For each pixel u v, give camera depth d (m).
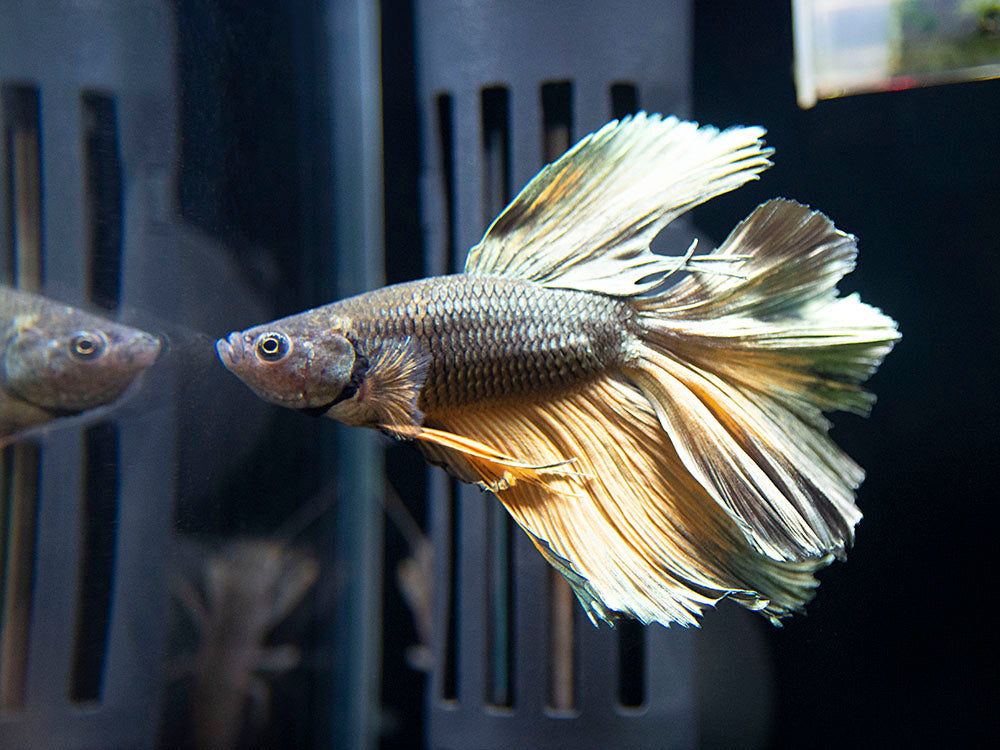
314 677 0.14
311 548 0.14
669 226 0.11
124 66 0.11
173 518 0.12
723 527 0.09
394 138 0.15
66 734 0.11
